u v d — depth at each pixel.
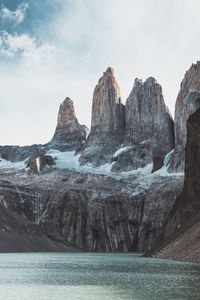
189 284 62.66
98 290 58.31
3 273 85.88
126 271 89.31
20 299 50.91
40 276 79.19
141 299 49.78
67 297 52.31
